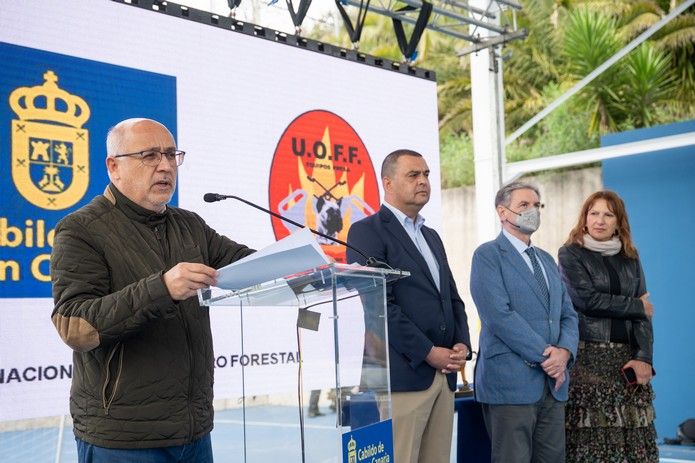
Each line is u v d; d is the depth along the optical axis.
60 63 3.49
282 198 4.27
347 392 1.73
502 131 5.78
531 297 3.28
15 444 5.71
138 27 3.76
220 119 4.04
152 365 1.91
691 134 5.38
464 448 3.88
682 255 6.78
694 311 6.69
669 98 13.81
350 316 1.77
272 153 4.25
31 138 3.38
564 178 12.76
